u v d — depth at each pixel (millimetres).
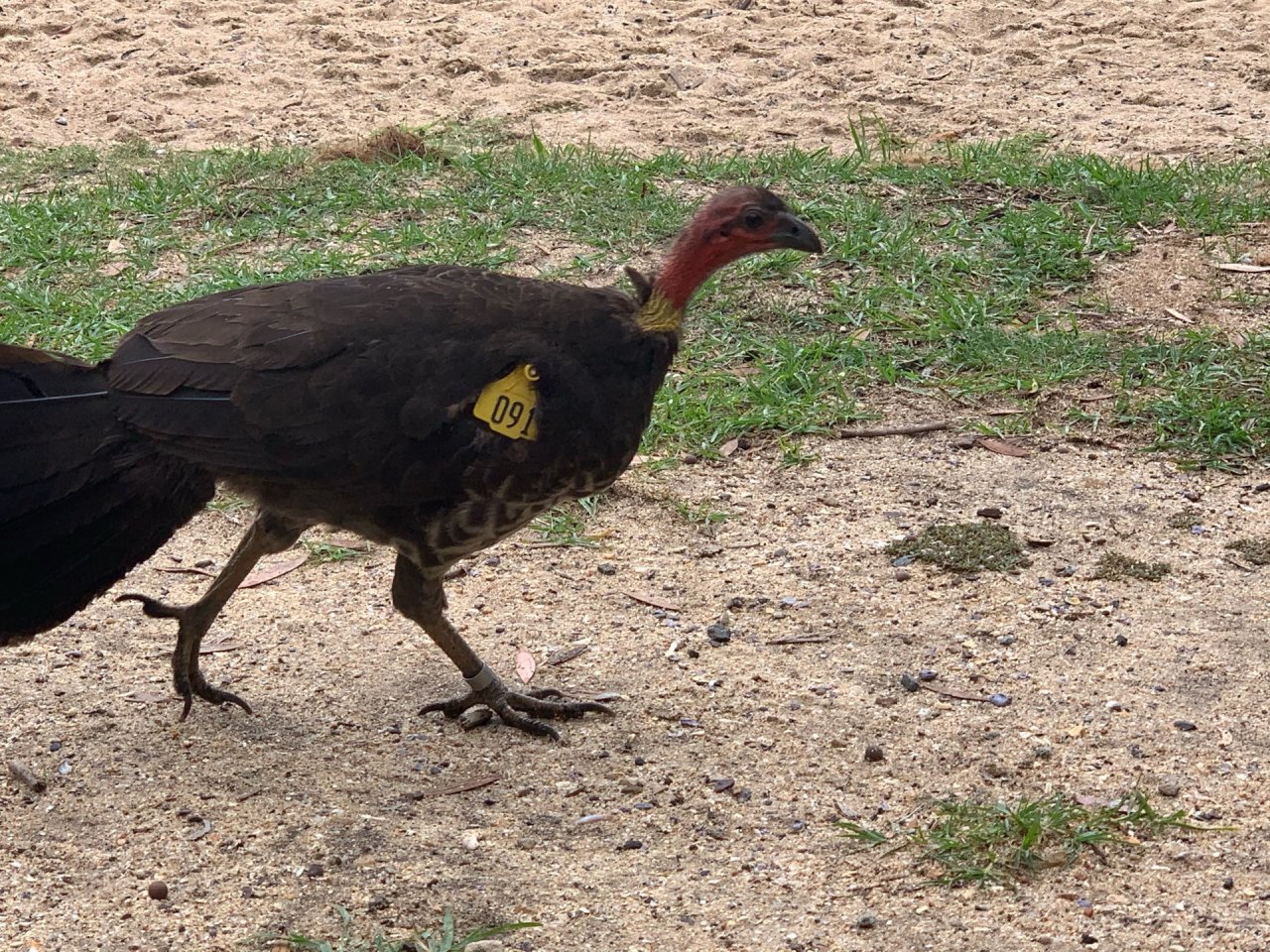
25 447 2807
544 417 2871
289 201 4016
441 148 4238
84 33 5285
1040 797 2871
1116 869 2793
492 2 5582
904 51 5133
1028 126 4508
